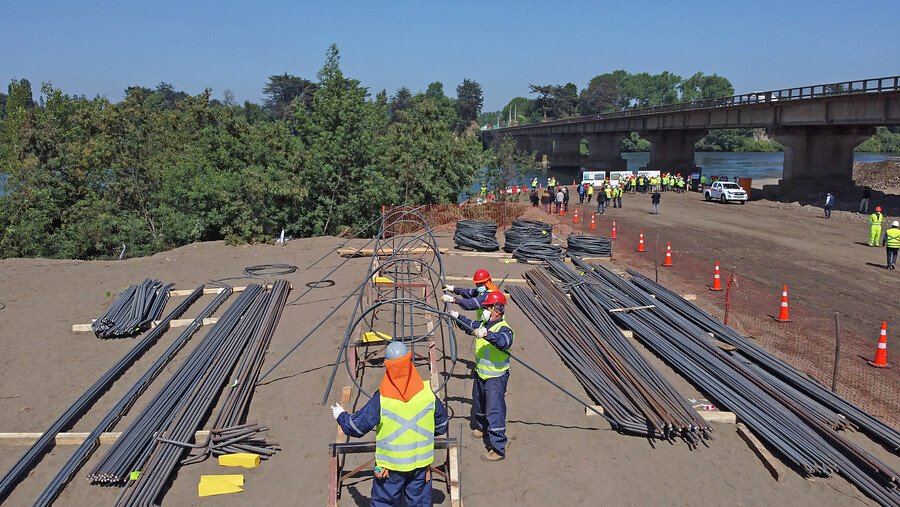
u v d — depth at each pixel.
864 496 7.59
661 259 22.67
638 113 67.00
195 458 7.85
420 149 33.81
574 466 7.88
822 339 13.67
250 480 7.43
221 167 27.39
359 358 10.51
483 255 20.31
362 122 29.77
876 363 12.04
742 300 16.89
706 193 46.53
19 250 27.72
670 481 7.71
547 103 170.75
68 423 8.94
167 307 14.55
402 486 5.66
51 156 30.55
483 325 7.63
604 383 9.95
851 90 38.28
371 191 28.48
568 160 105.81
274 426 8.66
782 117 45.28
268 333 12.05
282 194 25.83
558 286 15.62
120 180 30.23
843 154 46.06
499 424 7.68
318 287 15.93
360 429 5.53
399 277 16.16
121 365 10.88
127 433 8.26
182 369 10.27
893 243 21.20
